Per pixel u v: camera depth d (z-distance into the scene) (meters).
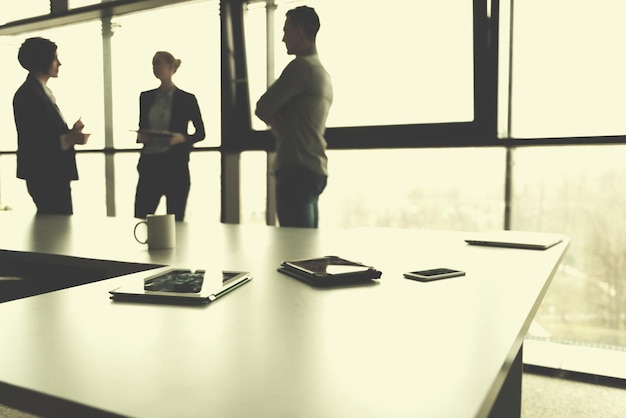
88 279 1.61
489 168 2.63
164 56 3.02
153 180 3.06
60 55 4.05
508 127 2.60
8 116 4.48
